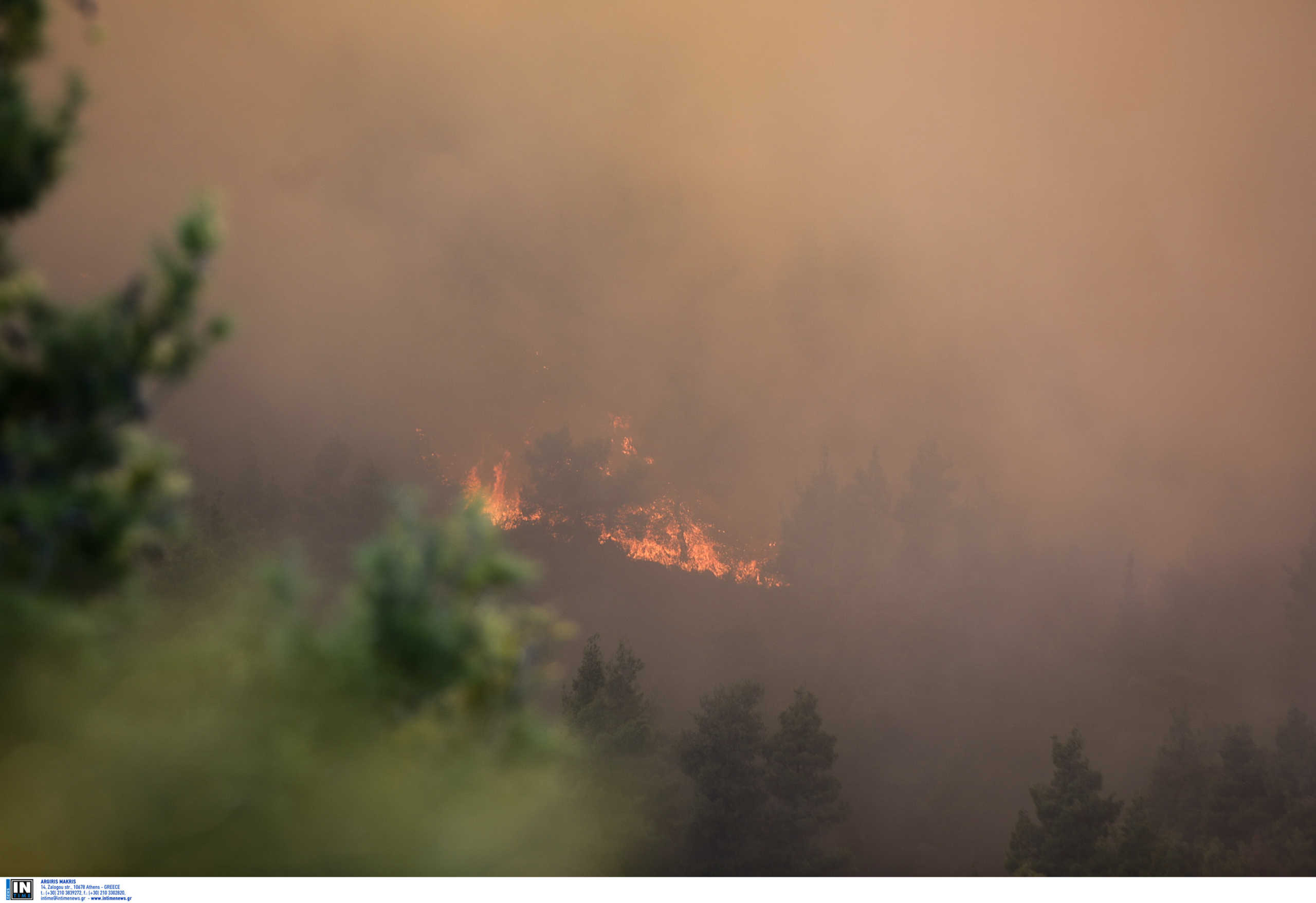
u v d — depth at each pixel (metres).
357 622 3.26
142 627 3.18
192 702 2.85
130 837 2.55
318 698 2.94
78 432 3.53
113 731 2.60
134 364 3.70
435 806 3.05
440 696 3.58
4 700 2.59
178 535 3.66
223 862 2.61
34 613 2.78
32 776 2.54
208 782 2.63
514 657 3.73
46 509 3.14
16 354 3.58
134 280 3.81
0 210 3.78
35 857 2.49
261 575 3.24
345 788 2.84
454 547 3.64
